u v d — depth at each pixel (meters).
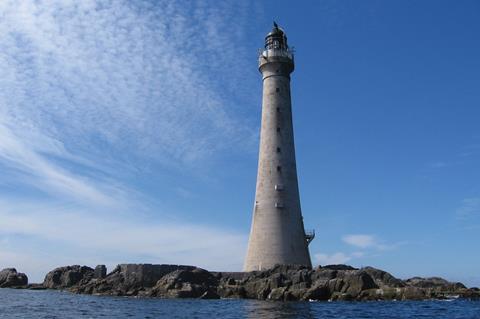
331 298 59.50
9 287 91.06
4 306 53.91
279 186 75.12
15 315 45.47
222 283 69.31
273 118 78.12
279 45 81.19
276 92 79.06
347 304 54.56
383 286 62.47
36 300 61.62
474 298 61.59
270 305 53.56
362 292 59.59
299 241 74.56
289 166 76.75
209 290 65.19
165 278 68.44
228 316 43.88
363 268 66.69
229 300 60.69
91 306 53.78
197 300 60.62
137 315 45.28
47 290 83.50
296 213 75.62
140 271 71.00
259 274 67.81
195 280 69.00
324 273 63.28
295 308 50.31
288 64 80.06
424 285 67.38
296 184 77.31
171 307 52.06
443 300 59.00
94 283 74.56
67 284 85.19
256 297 63.38
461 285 67.75
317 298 59.59
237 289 64.75
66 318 43.22
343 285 60.88
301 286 62.41
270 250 72.62
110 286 71.56
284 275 64.88
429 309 49.31
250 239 75.44
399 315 44.47
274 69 79.75
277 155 76.56
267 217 74.25
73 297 66.44
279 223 73.75
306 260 74.81
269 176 75.94
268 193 75.31
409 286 63.56
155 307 52.28
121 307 52.53
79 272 87.12
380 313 46.03
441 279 70.75
